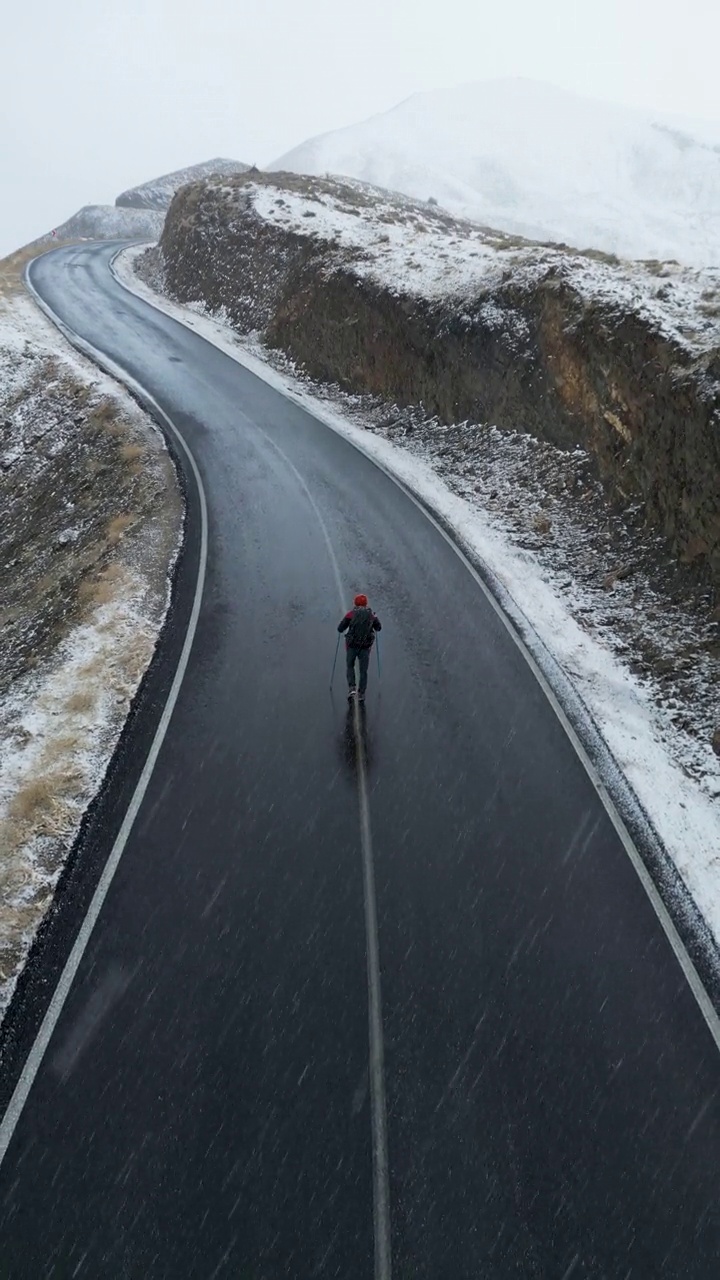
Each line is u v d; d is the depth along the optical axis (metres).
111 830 8.08
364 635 9.67
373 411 23.31
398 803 8.58
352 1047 5.99
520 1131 5.45
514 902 7.38
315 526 15.67
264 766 9.05
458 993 6.45
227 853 7.83
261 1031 6.09
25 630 14.68
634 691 10.87
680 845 8.22
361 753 9.33
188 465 18.33
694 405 12.22
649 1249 4.82
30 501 20.94
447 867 7.75
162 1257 4.71
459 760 9.30
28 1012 6.22
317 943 6.87
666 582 12.53
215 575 13.55
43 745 9.44
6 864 7.63
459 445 19.86
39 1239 4.79
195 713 9.94
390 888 7.48
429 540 15.34
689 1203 5.06
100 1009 6.24
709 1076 5.88
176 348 28.81
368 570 13.98
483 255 24.42
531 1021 6.24
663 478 13.13
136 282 39.81
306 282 27.41
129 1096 5.61
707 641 11.15
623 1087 5.76
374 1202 5.02
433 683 10.79
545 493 16.45
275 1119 5.48
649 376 13.73
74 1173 5.14
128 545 14.62
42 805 8.35
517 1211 4.99
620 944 6.98
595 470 15.60
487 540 15.39
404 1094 5.66
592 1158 5.30
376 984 6.50
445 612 12.70
